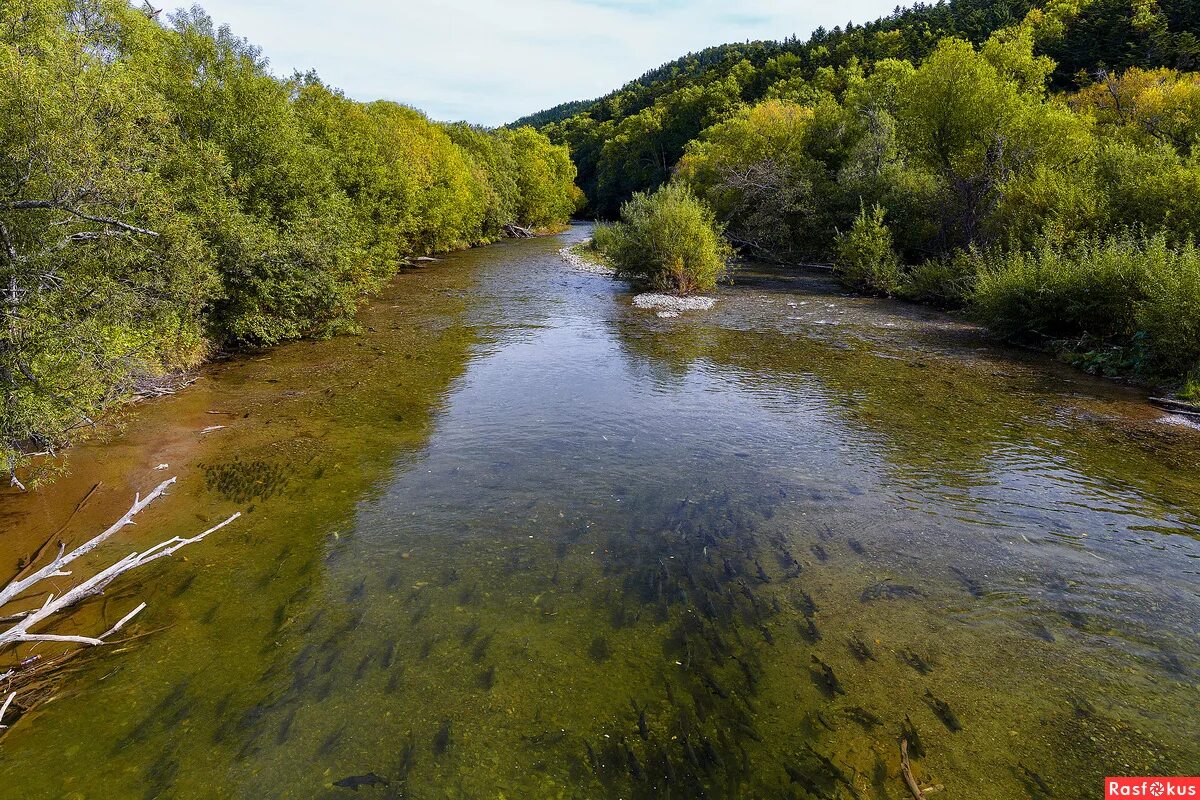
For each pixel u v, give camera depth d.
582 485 10.12
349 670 5.96
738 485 10.07
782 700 5.54
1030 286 17.92
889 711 5.39
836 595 7.10
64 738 5.15
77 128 9.96
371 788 4.71
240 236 16.62
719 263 30.42
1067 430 12.07
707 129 78.56
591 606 6.96
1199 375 13.47
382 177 30.75
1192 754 4.93
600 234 46.19
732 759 4.91
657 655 6.17
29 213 9.91
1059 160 24.02
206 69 18.84
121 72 11.62
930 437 11.91
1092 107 35.53
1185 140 25.83
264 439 11.90
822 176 38.72
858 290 30.19
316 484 10.06
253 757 4.98
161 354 14.66
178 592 7.16
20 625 5.02
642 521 8.92
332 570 7.65
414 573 7.60
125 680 5.81
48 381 9.00
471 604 7.00
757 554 8.02
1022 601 6.95
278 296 18.44
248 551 8.05
